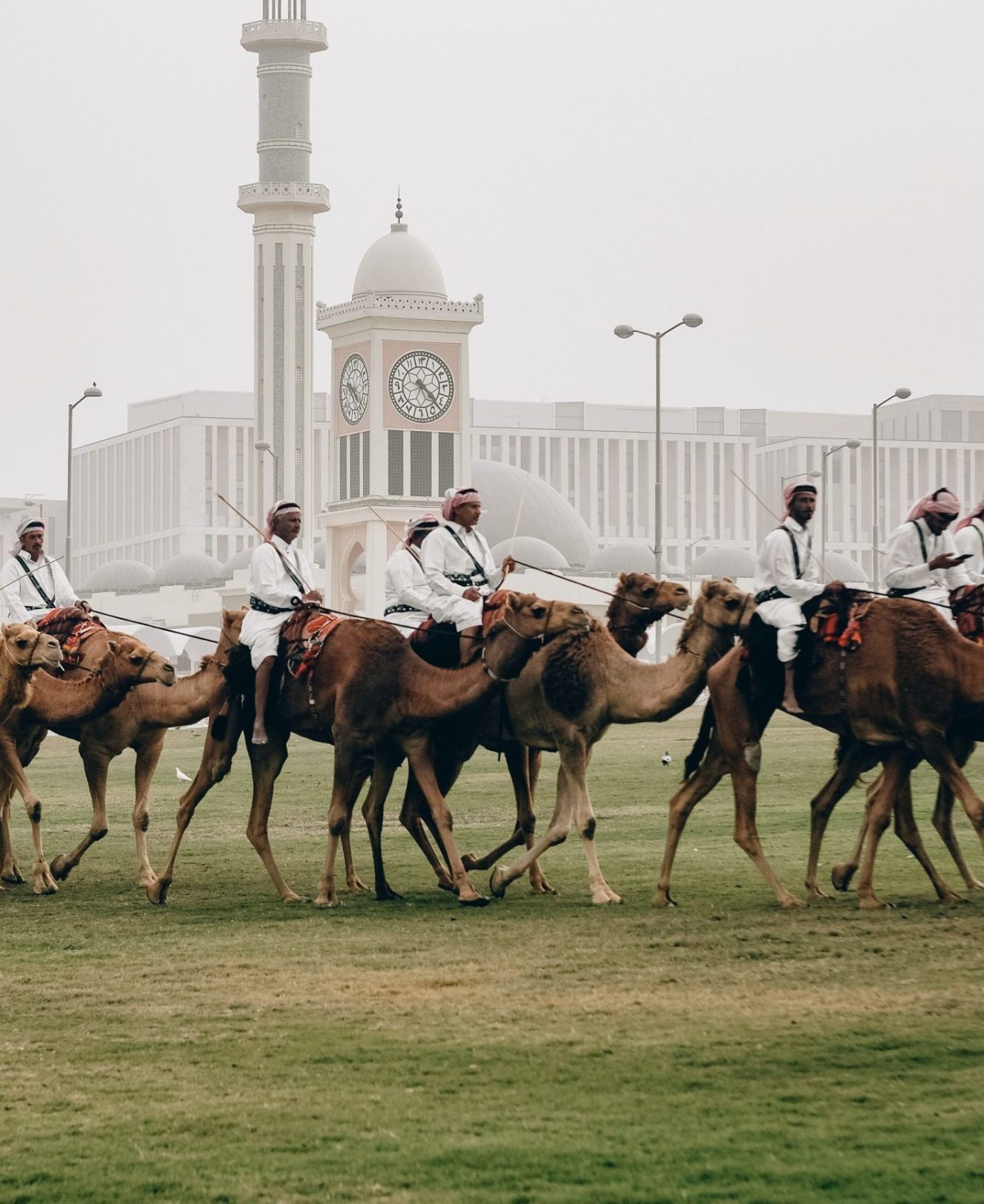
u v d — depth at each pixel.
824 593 18.39
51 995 14.85
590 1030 13.06
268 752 20.20
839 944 15.97
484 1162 10.30
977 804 17.55
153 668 20.59
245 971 15.59
